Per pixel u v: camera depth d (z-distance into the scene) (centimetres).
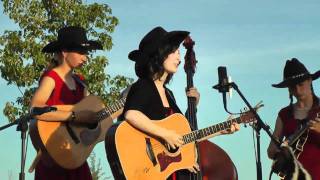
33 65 1320
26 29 1341
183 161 588
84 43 689
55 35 1342
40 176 670
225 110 621
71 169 671
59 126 673
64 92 683
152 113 580
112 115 714
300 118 685
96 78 1328
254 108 617
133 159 566
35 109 627
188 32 576
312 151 665
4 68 1320
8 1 1348
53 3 1355
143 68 589
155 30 593
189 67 651
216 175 677
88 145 689
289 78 682
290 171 636
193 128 616
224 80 626
